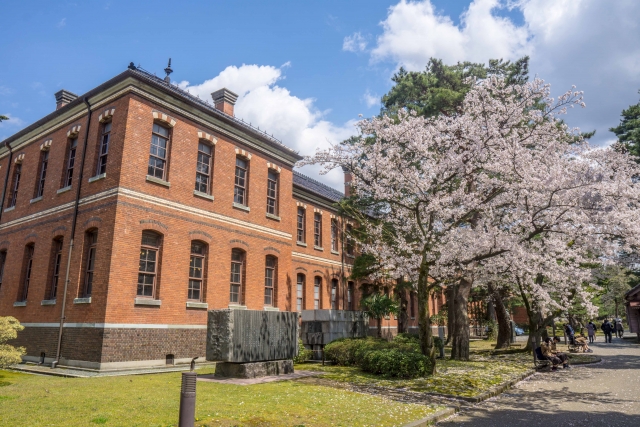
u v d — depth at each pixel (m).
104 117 16.92
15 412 7.58
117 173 15.38
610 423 8.45
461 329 19.88
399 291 26.91
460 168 13.87
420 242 17.14
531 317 23.48
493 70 21.61
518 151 13.41
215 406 8.32
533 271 15.22
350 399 9.86
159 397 9.06
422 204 15.65
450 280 20.73
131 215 15.39
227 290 18.84
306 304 26.75
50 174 19.03
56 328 15.82
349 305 31.34
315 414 8.16
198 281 17.84
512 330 33.91
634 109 27.23
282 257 22.52
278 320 14.25
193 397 6.16
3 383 11.26
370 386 12.00
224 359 12.35
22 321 17.70
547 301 16.98
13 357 11.36
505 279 21.34
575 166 13.92
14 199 21.67
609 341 33.53
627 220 12.83
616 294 44.03
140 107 16.34
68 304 15.66
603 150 14.82
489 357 21.22
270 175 22.97
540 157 14.45
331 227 30.58
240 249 20.00
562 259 17.38
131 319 14.77
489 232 13.79
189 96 18.81
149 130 16.58
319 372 14.68
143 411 7.71
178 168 17.42
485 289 30.06
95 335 14.16
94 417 7.22
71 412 7.60
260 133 22.05
